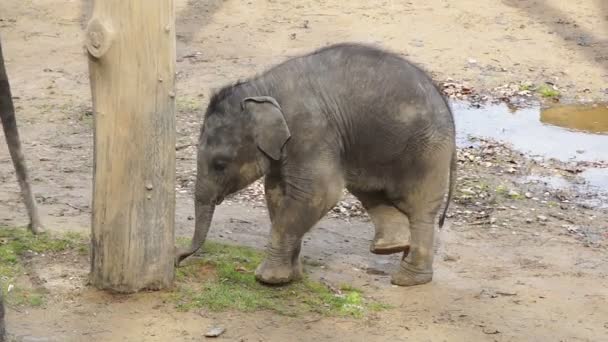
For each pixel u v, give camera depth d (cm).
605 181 1570
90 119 1828
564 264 1215
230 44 2291
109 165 938
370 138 1019
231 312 959
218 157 994
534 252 1259
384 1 2558
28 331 895
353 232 1321
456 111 1903
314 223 1014
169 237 979
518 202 1465
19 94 1952
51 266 1045
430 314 1002
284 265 1026
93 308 946
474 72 2128
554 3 2548
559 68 2164
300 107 993
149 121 926
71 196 1402
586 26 2412
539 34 2356
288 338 915
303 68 1018
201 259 1083
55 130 1755
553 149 1712
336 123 1005
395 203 1061
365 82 1015
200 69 2127
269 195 1042
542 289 1107
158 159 942
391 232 1078
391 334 942
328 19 2444
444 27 2388
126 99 915
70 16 2470
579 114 1912
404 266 1084
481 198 1469
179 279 1020
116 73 909
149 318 932
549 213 1427
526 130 1808
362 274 1128
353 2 2550
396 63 1037
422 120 1021
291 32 2364
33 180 1474
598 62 2198
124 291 970
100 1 898
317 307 991
